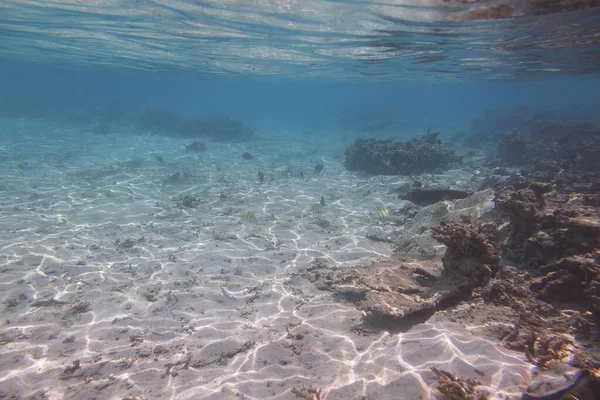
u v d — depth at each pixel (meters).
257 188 4.55
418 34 3.66
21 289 1.99
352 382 1.15
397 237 2.86
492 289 1.53
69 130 9.66
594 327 1.29
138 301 1.91
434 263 1.93
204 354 1.43
